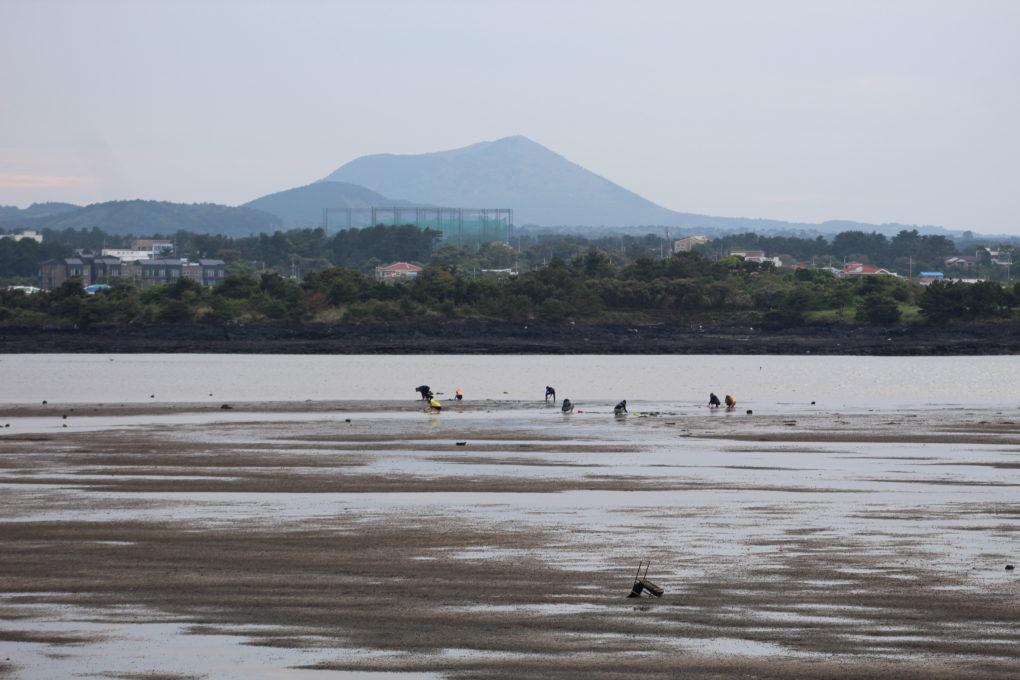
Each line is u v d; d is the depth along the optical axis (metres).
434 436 112.62
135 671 33.66
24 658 34.88
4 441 106.62
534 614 39.97
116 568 47.72
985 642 36.41
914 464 87.44
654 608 40.81
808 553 51.19
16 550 51.75
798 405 167.38
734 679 32.75
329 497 69.62
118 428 122.56
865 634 37.38
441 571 47.22
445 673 33.44
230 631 37.81
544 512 63.53
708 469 84.38
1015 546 52.91
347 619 39.31
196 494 70.88
